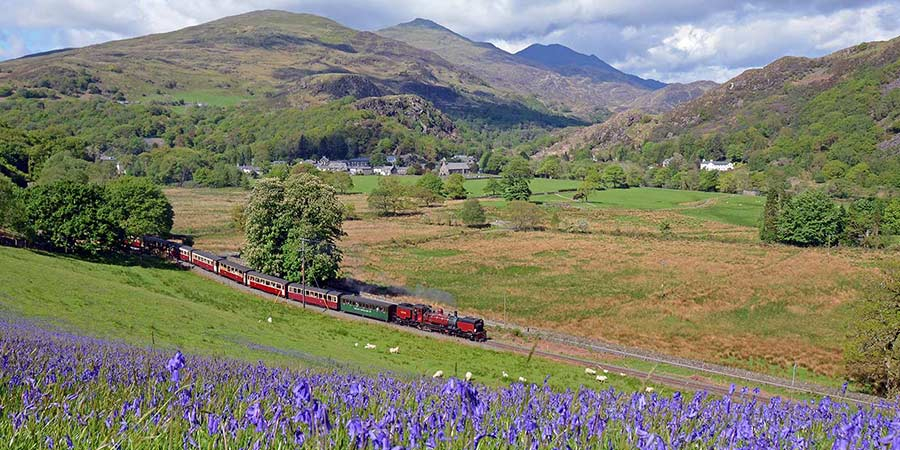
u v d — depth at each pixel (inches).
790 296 2817.4
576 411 335.6
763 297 2812.5
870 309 1759.4
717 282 3095.5
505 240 4407.0
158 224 3661.4
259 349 1491.1
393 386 503.5
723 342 2266.2
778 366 2043.6
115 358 624.4
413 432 227.8
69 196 2930.6
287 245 2800.2
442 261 3686.0
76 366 508.4
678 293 2908.5
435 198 6648.6
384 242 4244.6
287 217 2839.6
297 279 2758.4
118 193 3607.3
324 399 374.6
